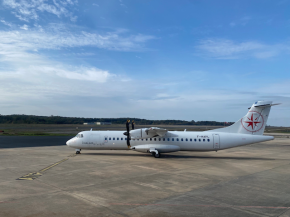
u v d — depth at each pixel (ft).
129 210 25.27
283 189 35.12
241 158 71.46
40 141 119.44
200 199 29.60
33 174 43.86
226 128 72.38
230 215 24.21
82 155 72.43
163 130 65.82
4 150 84.28
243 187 36.06
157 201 28.53
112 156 71.00
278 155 80.28
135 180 39.86
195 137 70.59
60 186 35.19
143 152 71.87
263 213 24.94
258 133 70.03
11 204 26.66
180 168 52.24
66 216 23.25
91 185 36.04
